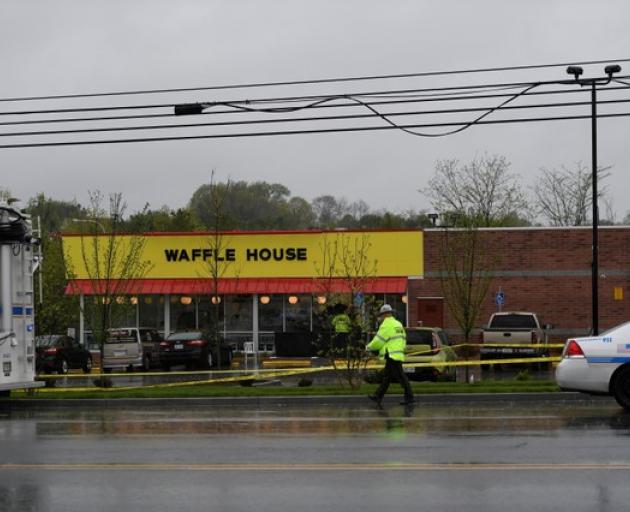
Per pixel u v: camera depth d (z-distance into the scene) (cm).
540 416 1841
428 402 2270
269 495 1079
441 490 1085
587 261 4378
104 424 1852
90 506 1041
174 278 4638
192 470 1245
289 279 4572
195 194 10488
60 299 3984
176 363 4050
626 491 1068
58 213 8906
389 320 2200
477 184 7006
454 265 3719
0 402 2377
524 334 3594
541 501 1022
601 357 1850
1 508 1035
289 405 2297
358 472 1203
